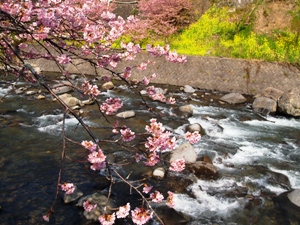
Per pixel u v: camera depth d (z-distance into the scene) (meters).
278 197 5.32
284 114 10.07
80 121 2.32
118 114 8.99
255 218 4.76
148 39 16.17
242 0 16.34
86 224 4.37
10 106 9.38
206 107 10.62
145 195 5.15
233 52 13.56
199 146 7.23
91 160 2.42
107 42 3.00
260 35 13.90
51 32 2.81
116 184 5.43
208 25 16.08
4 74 3.51
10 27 2.39
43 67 15.33
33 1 2.45
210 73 13.04
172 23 17.06
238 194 5.36
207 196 5.26
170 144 2.81
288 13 13.97
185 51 14.39
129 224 4.39
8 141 6.97
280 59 12.41
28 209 4.68
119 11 20.05
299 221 4.73
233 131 8.46
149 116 9.20
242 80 12.50
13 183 5.35
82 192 5.10
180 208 4.89
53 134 7.47
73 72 14.86
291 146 7.52
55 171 5.79
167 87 13.12
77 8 3.16
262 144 7.59
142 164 6.15
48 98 10.32
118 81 13.81
